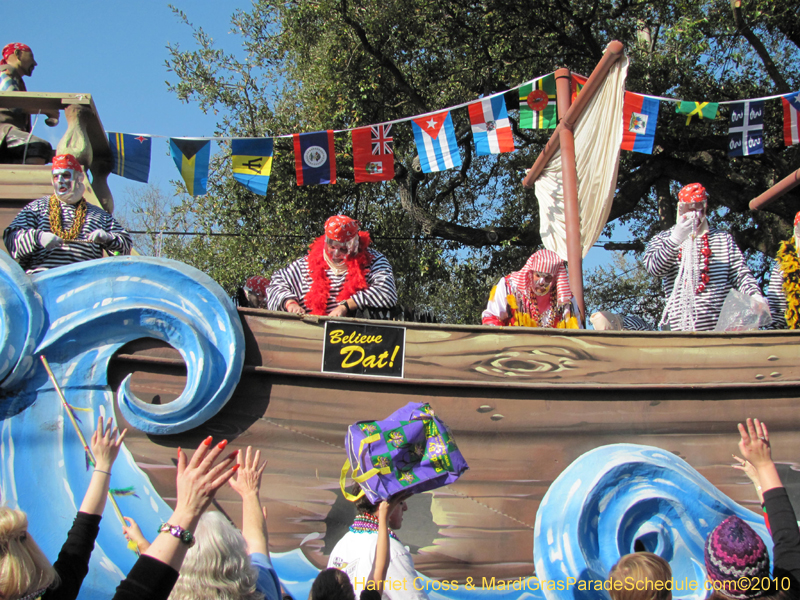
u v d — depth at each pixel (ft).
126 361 9.75
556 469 10.25
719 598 6.56
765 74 38.17
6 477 9.09
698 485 10.23
